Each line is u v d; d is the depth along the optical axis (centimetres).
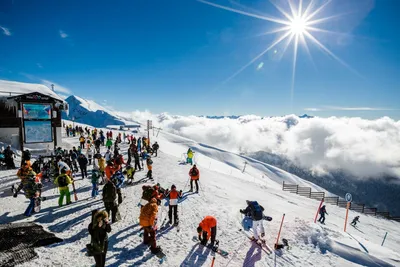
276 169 8625
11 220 866
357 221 2262
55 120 2325
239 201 1372
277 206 1552
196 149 8219
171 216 921
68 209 994
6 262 586
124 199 1159
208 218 785
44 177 1435
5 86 2592
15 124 2120
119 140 3500
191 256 717
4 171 1575
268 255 779
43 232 760
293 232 968
